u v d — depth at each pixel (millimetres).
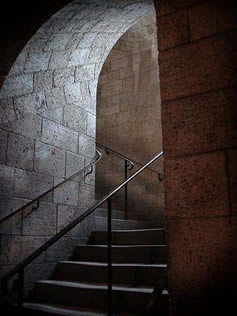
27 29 3656
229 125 1978
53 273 3898
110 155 6906
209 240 1914
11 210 3604
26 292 3572
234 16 2080
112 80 7266
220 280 1841
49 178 4082
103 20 3979
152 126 6598
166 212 2092
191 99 2137
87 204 4559
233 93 2000
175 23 2293
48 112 4176
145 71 6922
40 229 3871
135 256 3703
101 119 7215
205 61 2131
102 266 3557
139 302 2871
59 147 4270
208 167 1999
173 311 1948
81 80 4676
